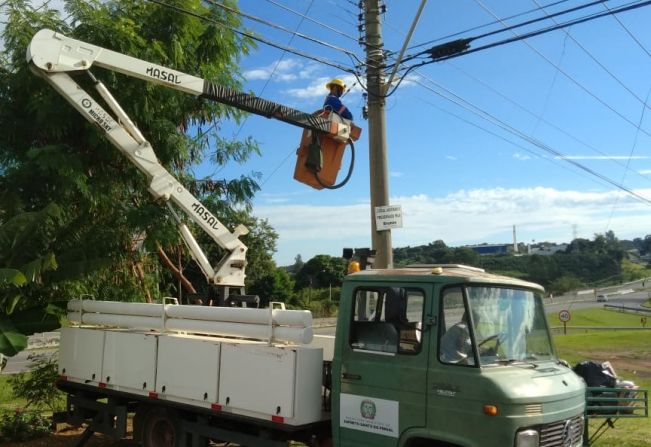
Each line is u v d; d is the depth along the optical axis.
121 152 9.16
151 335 7.50
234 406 6.47
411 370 5.56
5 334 8.43
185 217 10.60
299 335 6.14
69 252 9.16
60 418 9.11
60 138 10.02
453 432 5.23
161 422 7.76
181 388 7.03
